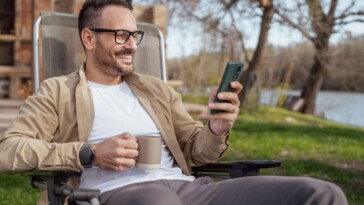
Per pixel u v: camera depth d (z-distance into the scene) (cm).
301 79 1641
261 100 1345
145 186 213
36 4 662
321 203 205
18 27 802
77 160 210
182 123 264
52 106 235
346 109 1833
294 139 701
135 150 213
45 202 229
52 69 285
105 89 249
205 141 248
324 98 1917
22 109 234
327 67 1454
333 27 1341
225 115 230
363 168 559
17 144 215
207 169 260
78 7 379
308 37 1267
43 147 212
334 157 606
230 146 648
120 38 243
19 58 802
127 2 249
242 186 224
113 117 242
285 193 215
